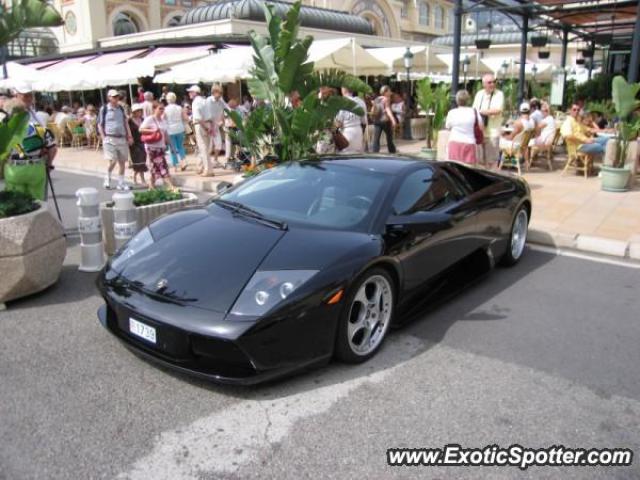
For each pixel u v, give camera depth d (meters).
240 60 13.30
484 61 23.09
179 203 5.93
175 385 3.29
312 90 7.62
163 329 3.10
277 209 4.05
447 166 4.89
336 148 8.19
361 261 3.42
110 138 9.98
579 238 6.53
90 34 32.66
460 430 2.93
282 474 2.57
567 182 10.13
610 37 19.11
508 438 2.87
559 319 4.43
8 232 4.25
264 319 2.96
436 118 11.86
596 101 16.73
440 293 4.53
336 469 2.61
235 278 3.20
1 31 4.64
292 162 4.76
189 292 3.17
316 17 26.50
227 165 12.23
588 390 3.36
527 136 10.88
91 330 4.02
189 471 2.58
